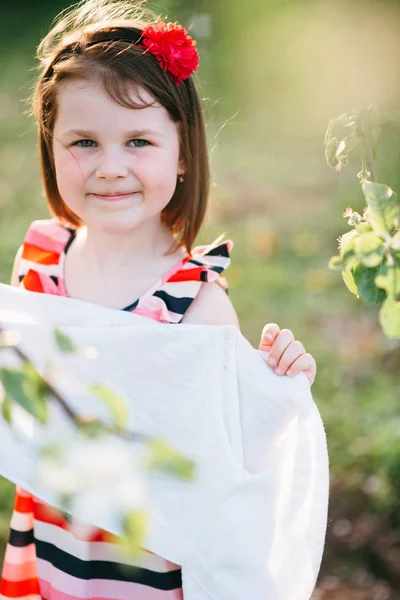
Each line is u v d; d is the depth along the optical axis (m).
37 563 1.77
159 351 1.56
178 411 1.57
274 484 1.59
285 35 6.85
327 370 3.37
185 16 6.80
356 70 6.25
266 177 5.32
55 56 1.69
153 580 1.65
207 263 1.75
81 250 1.81
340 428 2.98
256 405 1.58
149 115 1.60
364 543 2.54
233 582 1.59
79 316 1.63
